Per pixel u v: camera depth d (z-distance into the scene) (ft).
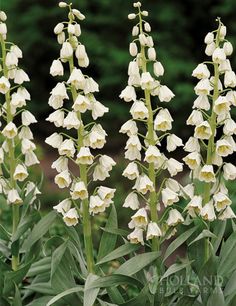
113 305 17.70
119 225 35.06
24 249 18.99
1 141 28.55
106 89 55.01
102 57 55.16
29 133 19.57
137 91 50.98
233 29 52.13
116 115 54.03
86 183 18.42
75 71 17.84
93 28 56.29
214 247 18.83
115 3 55.67
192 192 18.47
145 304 17.95
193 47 54.34
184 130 52.13
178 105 50.65
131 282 17.69
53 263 17.84
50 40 57.47
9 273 18.90
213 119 17.97
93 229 27.81
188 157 17.99
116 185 38.60
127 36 55.57
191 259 18.66
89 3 56.29
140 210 17.90
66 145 17.93
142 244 18.19
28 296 20.59
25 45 57.31
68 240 18.38
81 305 18.58
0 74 21.72
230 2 51.72
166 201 17.92
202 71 17.66
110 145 54.95
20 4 57.57
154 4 54.85
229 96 17.83
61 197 37.58
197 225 18.01
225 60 17.87
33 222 19.48
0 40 19.34
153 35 52.85
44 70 58.13
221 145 17.72
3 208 25.54
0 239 20.48
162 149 49.37
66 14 56.65
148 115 17.93
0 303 19.53
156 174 18.39
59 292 18.37
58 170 18.35
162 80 51.08
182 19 53.72
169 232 18.39
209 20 53.98
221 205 18.10
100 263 18.22
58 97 18.07
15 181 19.86
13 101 19.01
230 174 17.99
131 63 17.88
